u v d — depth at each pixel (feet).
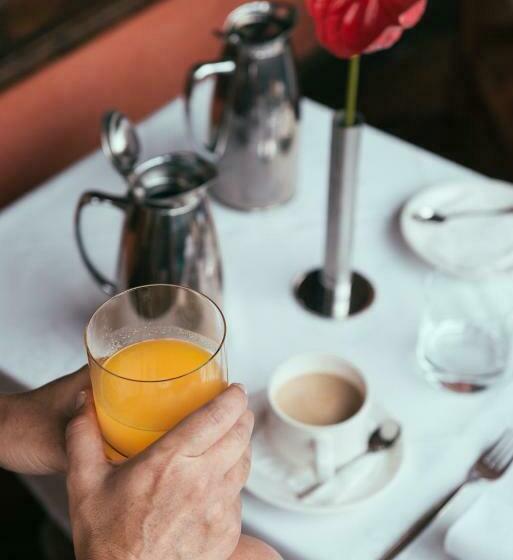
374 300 3.27
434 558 2.46
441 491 2.65
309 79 7.57
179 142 3.97
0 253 3.50
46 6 5.23
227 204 3.68
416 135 7.07
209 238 3.01
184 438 2.06
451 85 6.69
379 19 2.55
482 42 5.94
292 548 2.55
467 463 2.73
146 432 2.16
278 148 3.54
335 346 3.11
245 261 3.44
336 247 3.18
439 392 2.93
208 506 2.11
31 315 3.25
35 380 3.04
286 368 2.82
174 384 2.11
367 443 2.72
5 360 3.10
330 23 2.59
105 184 3.79
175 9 5.99
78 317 3.24
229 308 3.26
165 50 6.04
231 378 3.00
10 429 2.53
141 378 2.27
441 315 3.09
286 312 3.24
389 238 3.52
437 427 2.83
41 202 3.72
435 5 8.11
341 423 2.63
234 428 2.15
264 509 2.63
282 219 3.63
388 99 7.52
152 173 2.98
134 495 2.06
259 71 3.42
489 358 3.01
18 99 5.18
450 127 7.13
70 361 3.09
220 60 3.47
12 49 5.11
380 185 3.74
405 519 2.59
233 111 3.48
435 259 3.33
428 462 2.73
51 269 3.43
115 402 2.14
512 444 2.71
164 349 2.29
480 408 2.88
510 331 3.04
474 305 3.09
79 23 5.39
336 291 3.29
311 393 2.79
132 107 5.96
